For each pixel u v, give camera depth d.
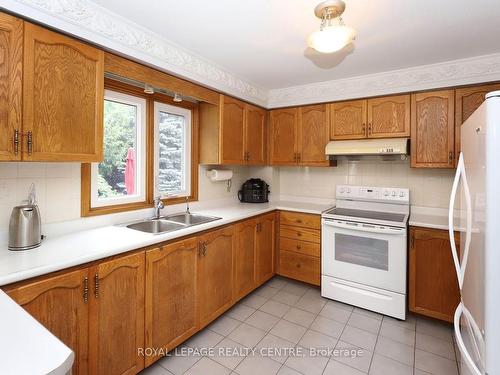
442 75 2.32
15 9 1.25
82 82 1.51
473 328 1.12
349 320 2.36
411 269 2.36
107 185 2.09
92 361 1.40
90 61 1.55
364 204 2.97
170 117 2.56
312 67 2.44
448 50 2.08
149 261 1.67
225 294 2.36
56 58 1.40
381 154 2.67
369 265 2.48
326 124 2.93
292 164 3.16
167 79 2.06
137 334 1.62
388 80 2.55
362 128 2.73
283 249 3.09
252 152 3.05
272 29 1.79
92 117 1.56
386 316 2.41
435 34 1.83
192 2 1.49
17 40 1.26
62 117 1.43
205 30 1.80
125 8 1.55
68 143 1.46
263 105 3.19
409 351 1.96
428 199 2.73
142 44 1.79
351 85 2.73
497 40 1.91
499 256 0.90
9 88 1.24
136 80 1.87
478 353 1.03
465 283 1.25
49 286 1.23
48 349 0.68
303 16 1.63
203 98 2.41
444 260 2.22
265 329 2.22
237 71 2.55
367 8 1.53
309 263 2.91
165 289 1.79
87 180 1.88
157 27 1.77
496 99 0.90
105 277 1.45
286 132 3.19
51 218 1.70
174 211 2.56
